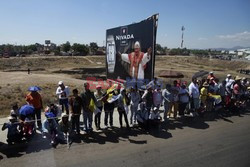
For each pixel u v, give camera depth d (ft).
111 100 31.78
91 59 274.57
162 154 25.36
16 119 27.09
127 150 26.21
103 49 435.94
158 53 368.89
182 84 38.55
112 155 24.90
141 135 30.94
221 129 33.73
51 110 30.17
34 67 216.33
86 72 179.63
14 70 183.01
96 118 31.22
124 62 49.60
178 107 38.88
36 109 31.32
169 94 35.35
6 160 23.24
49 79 103.65
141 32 42.65
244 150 26.55
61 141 27.86
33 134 28.37
